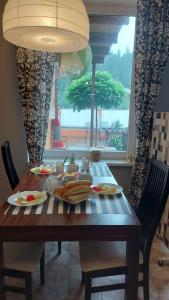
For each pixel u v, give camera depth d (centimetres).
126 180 307
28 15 133
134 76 284
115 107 311
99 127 316
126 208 149
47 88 281
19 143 297
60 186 166
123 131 315
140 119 279
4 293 144
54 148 316
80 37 149
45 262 216
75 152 312
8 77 284
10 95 288
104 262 146
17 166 299
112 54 300
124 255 153
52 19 134
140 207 186
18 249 157
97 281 192
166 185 146
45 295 178
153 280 195
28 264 143
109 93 309
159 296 178
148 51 268
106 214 140
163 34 267
